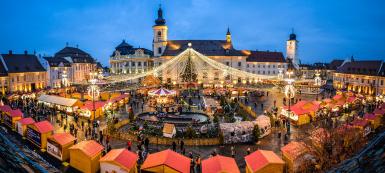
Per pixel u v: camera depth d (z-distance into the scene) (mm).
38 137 30766
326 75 150875
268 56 122125
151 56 117125
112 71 122625
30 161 6582
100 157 25312
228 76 105250
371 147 5609
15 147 7191
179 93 73562
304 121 42844
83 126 38438
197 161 25531
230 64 108938
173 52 108375
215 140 32344
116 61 120625
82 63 110688
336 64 148750
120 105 57125
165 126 34188
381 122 37344
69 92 76375
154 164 21453
